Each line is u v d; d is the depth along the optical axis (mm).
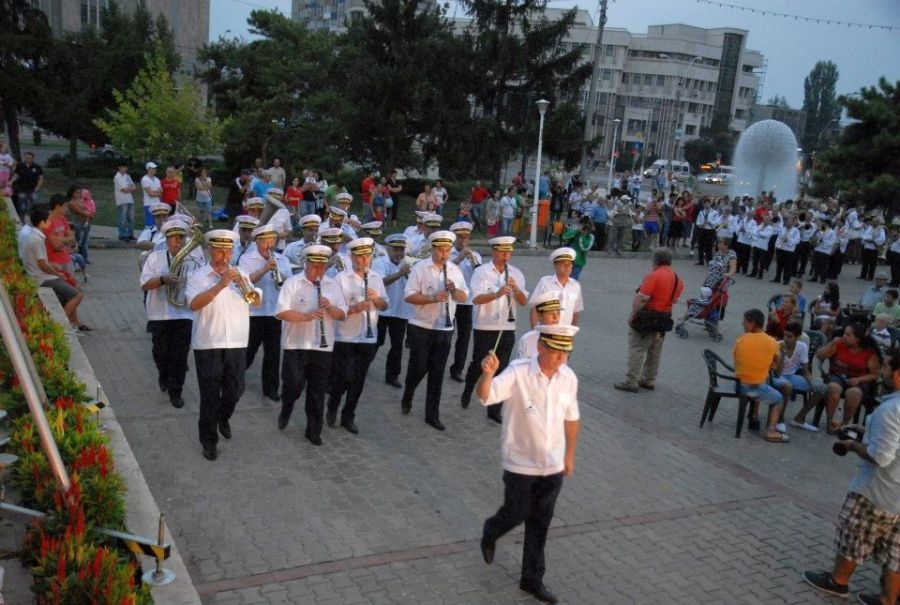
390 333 10352
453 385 10648
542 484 5445
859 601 5965
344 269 9070
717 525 7047
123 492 5504
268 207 11336
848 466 8789
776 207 29156
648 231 26297
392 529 6484
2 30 30703
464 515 6820
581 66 36375
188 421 8555
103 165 37469
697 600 5801
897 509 5527
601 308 17016
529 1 35344
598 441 8945
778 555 6578
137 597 4160
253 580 5582
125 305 13500
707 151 91625
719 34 109750
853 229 24750
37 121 34281
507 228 25375
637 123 104750
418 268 8852
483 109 36531
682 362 13180
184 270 8758
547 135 35688
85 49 34656
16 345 4707
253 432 8414
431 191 25141
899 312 12984
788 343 10273
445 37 34000
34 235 10977
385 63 34625
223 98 40438
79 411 6000
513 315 9336
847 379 9914
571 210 26562
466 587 5695
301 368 8164
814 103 96562
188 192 30219
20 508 4926
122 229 19078
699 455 8758
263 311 9328
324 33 39906
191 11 68000
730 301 19203
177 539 6078
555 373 5449
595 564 6203
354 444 8289
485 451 8328
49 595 4102
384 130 33781
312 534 6305
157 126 26688
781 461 8805
